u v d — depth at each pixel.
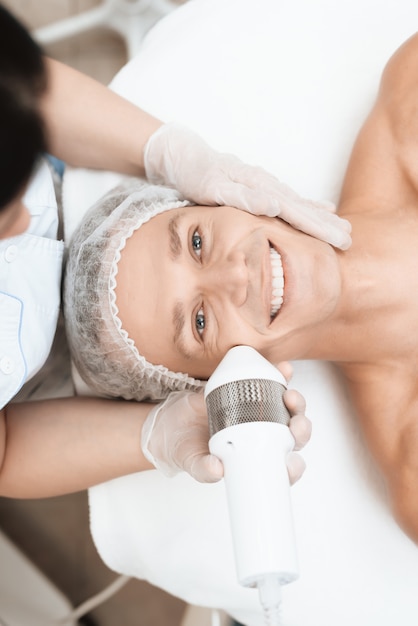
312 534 1.28
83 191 1.39
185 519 1.32
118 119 1.32
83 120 1.31
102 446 1.26
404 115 1.27
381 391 1.27
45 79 0.69
